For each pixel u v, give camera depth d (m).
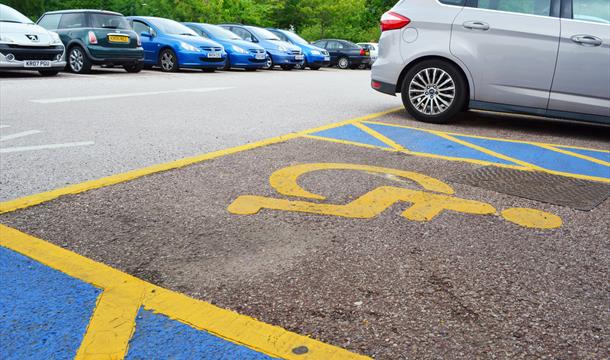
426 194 3.43
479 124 6.68
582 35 5.66
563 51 5.74
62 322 1.85
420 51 6.34
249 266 2.31
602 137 6.18
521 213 3.15
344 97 9.38
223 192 3.32
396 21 6.48
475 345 1.79
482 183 3.78
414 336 1.83
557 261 2.48
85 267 2.26
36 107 6.65
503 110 6.14
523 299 2.11
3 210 2.91
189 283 2.15
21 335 1.77
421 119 6.59
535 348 1.78
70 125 5.54
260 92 9.61
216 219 2.86
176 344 1.75
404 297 2.09
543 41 5.80
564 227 2.94
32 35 10.40
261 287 2.13
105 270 2.24
